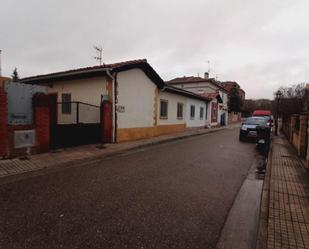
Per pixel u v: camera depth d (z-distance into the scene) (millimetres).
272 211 3906
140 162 7598
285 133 18344
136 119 12547
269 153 9547
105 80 10922
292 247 2869
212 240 3102
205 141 13500
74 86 12039
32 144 7691
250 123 14391
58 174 6051
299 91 39781
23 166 6520
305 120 8672
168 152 9539
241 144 12453
